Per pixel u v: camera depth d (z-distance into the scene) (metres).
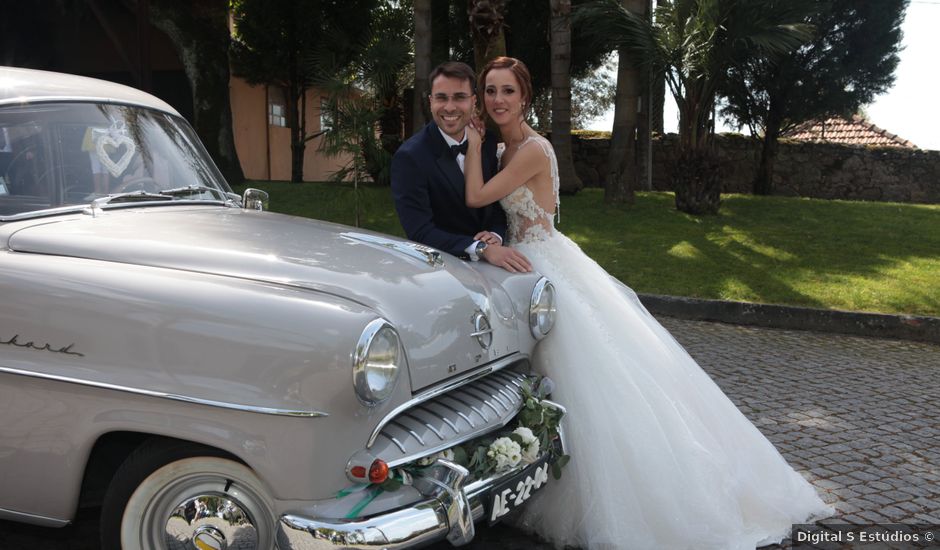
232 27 17.19
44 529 3.21
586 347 3.34
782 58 14.98
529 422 2.96
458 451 2.64
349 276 2.63
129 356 2.40
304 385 2.28
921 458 4.41
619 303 3.58
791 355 6.76
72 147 3.17
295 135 16.11
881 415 5.15
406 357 2.50
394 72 13.08
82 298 2.47
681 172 11.86
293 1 14.84
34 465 2.55
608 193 12.44
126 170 3.33
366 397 2.30
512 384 3.02
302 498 2.31
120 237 2.74
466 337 2.79
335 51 14.46
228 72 14.03
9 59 14.95
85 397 2.44
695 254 9.75
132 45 15.69
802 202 13.41
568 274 3.56
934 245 10.50
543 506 3.30
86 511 3.32
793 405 5.30
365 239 3.14
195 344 2.35
